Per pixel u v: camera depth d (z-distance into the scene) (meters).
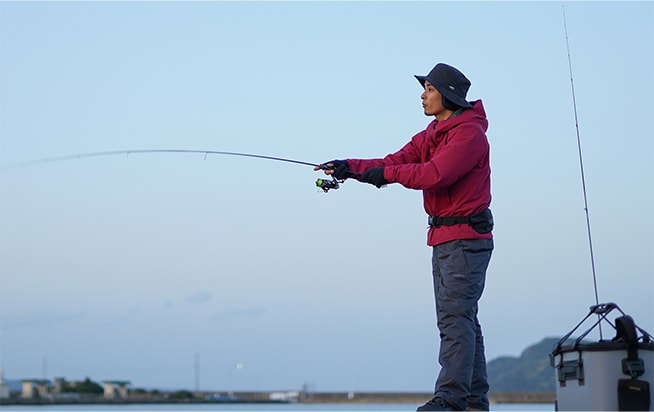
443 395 5.67
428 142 6.05
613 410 4.92
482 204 5.82
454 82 5.93
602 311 5.21
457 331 5.74
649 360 4.97
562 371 5.17
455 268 5.77
